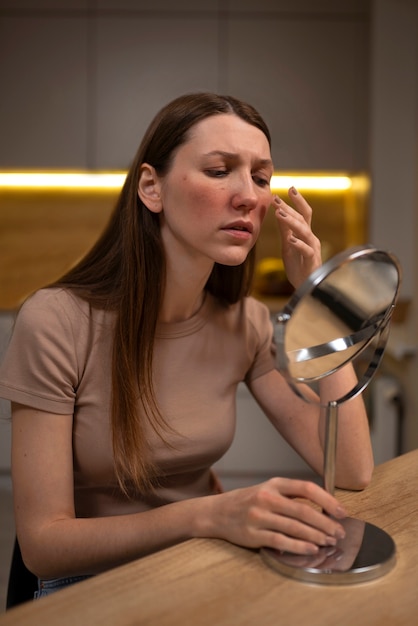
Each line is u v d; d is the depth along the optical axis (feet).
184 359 4.19
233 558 2.89
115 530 3.37
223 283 4.34
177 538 3.21
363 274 2.73
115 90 12.29
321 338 2.86
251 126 3.52
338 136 12.43
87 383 3.95
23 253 14.11
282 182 13.84
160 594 2.59
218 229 3.47
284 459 12.19
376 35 11.35
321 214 13.92
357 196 13.15
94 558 3.40
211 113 3.51
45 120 12.34
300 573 2.70
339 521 3.19
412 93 11.39
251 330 4.52
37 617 2.44
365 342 3.14
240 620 2.42
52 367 3.81
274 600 2.56
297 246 3.88
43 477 3.71
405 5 11.26
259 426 12.17
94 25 12.19
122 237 4.03
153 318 3.91
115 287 4.02
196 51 12.25
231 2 12.20
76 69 12.26
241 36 12.23
